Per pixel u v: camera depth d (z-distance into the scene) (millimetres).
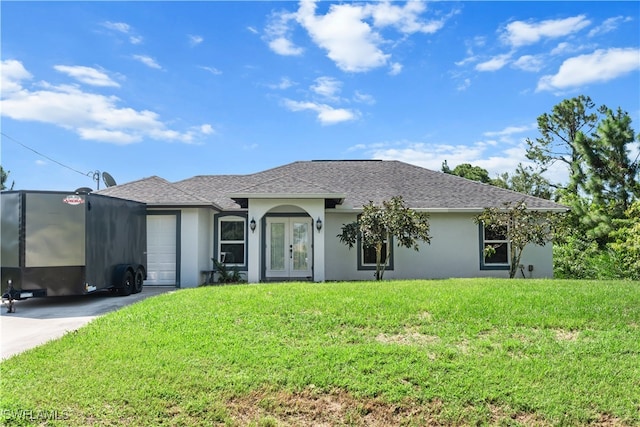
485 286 11250
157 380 5684
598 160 21016
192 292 11133
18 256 11336
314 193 15391
